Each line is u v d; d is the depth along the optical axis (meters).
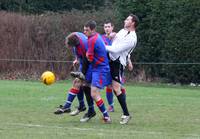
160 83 74.94
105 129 29.58
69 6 109.69
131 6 76.62
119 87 32.19
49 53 81.88
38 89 58.00
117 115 36.59
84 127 30.27
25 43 82.31
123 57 32.50
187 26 71.06
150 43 75.44
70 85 66.00
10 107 40.00
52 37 81.81
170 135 27.69
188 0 70.56
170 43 72.56
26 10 106.25
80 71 32.78
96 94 31.88
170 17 72.81
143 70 77.12
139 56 76.56
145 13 75.62
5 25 82.94
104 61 31.62
